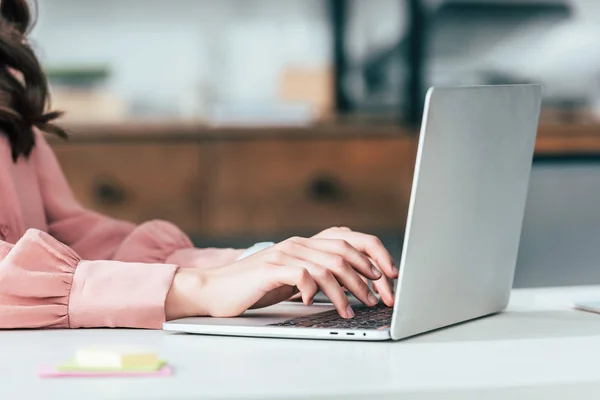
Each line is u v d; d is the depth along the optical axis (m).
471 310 1.07
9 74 1.54
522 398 0.74
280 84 4.04
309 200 3.64
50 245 1.07
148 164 3.58
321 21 4.16
